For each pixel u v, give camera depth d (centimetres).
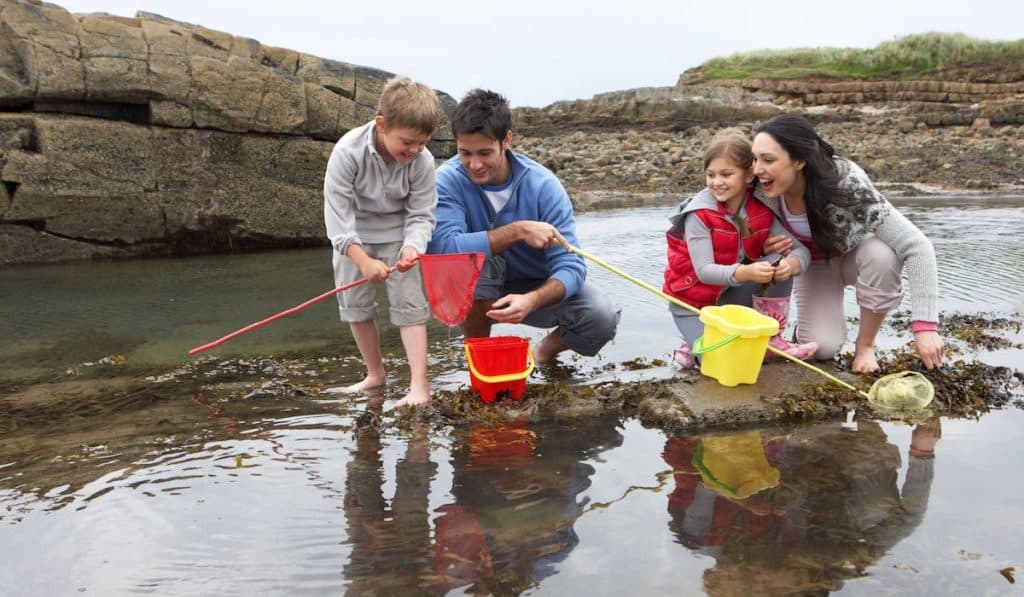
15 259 756
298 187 878
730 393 324
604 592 179
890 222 344
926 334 341
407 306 344
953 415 307
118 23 781
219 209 836
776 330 323
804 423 302
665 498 232
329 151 890
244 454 274
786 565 191
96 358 420
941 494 231
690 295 372
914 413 310
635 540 205
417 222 354
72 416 324
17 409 334
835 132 2533
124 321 507
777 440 282
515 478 249
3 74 727
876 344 413
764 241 363
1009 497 228
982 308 491
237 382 373
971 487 236
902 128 2545
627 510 224
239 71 820
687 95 3083
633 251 745
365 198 351
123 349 438
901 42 3856
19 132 743
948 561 191
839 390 326
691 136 2753
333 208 345
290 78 852
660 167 1891
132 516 226
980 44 3706
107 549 207
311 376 384
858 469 252
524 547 202
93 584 189
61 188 758
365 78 916
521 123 3131
